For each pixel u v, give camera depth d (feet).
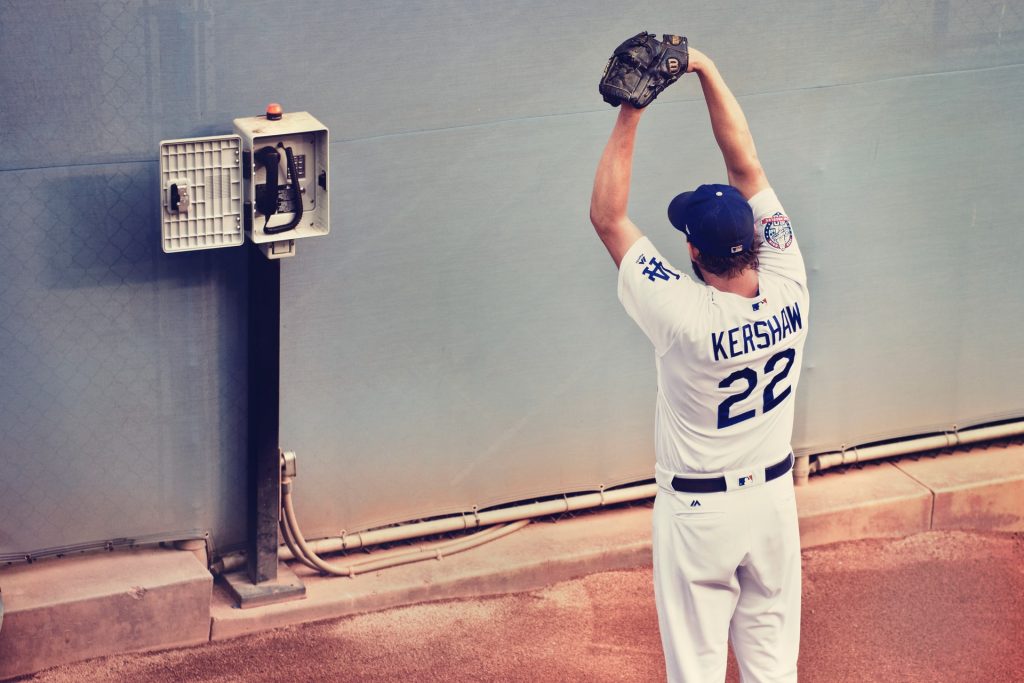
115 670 59.11
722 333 45.44
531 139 62.49
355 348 62.90
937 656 62.75
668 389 47.26
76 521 61.16
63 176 55.57
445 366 64.95
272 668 59.88
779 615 50.03
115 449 60.59
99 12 53.52
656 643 63.26
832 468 75.66
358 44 57.82
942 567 70.54
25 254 56.18
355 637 62.39
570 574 67.92
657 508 49.49
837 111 67.77
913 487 73.67
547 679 60.18
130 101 55.21
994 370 76.69
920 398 75.56
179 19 54.70
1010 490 74.64
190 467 62.13
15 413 58.44
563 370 67.41
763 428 47.52
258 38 56.13
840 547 71.82
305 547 63.72
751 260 46.26
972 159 71.26
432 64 59.41
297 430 63.21
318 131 55.42
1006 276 74.64
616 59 44.34
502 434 67.46
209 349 60.54
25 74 53.52
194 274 59.06
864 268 71.46
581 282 66.03
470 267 63.62
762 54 65.31
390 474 65.92
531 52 61.00
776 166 67.87
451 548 67.41
